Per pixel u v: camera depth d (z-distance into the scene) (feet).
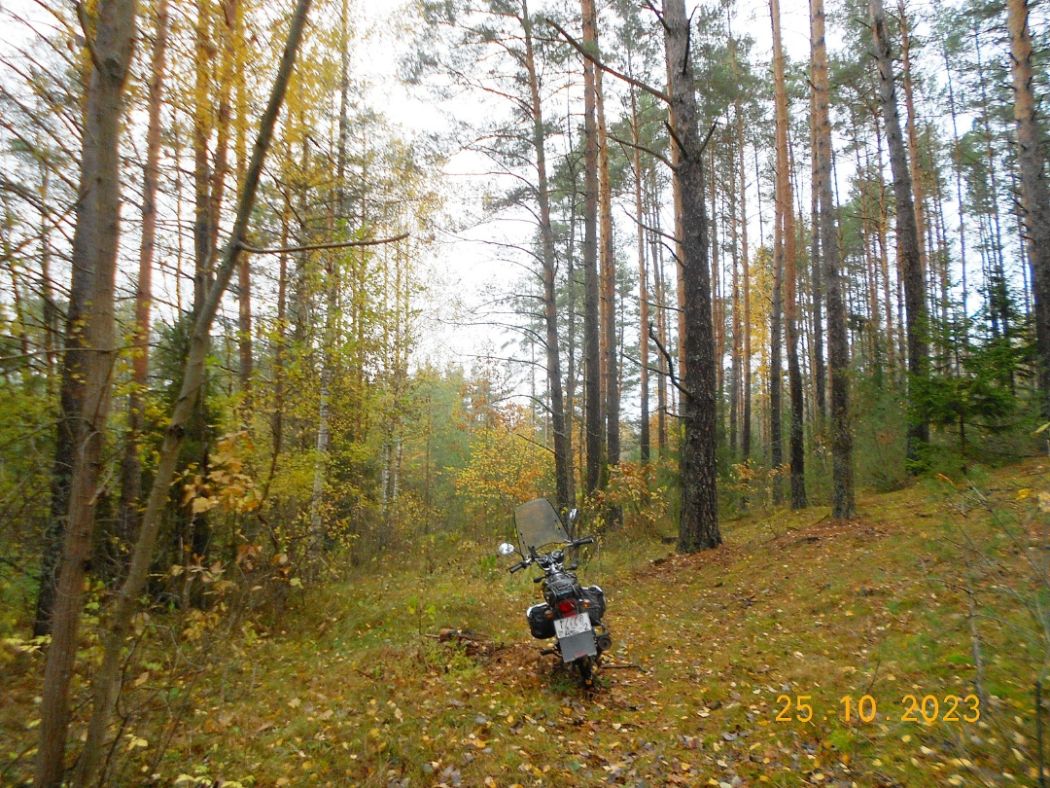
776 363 67.31
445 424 89.35
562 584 19.36
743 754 14.17
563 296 100.07
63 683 9.58
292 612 28.22
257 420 27.94
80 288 18.34
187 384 9.73
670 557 38.75
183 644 17.98
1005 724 13.04
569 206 78.38
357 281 32.12
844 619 22.24
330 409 37.81
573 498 52.24
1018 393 46.88
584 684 18.83
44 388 19.17
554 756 14.62
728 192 86.94
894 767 12.56
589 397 54.85
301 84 25.49
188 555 21.70
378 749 14.56
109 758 11.12
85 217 18.39
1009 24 43.04
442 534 62.49
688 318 39.09
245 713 16.66
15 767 11.90
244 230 9.76
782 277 75.15
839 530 36.19
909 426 46.70
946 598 20.70
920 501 38.88
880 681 16.51
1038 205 41.52
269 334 25.53
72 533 9.75
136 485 22.24
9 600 18.76
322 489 36.63
